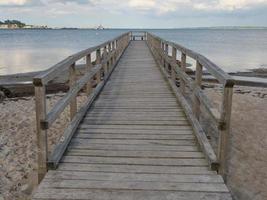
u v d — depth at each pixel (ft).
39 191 10.89
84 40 331.36
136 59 51.11
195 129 15.98
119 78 33.60
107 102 23.12
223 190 11.05
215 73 11.97
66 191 10.91
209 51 164.76
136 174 12.17
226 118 11.56
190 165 12.91
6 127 26.61
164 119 18.89
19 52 153.07
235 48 193.67
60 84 45.42
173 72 27.22
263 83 55.72
